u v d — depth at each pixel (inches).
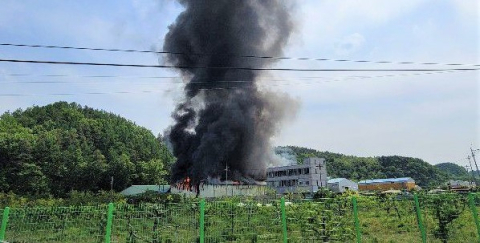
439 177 5034.5
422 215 634.8
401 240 598.9
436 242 585.0
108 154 4549.7
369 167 5408.5
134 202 1547.7
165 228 586.2
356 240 592.1
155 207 616.7
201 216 543.5
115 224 602.5
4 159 3467.0
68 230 609.0
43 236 601.0
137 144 5196.9
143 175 4183.1
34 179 3410.4
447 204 629.6
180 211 605.3
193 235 569.6
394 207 863.1
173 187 2972.4
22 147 3609.7
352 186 3275.1
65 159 3863.2
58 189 3580.2
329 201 710.5
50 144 3914.9
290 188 3184.1
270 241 564.1
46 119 5374.0
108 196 1808.6
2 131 4313.5
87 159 4092.0
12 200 1894.7
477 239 584.7
